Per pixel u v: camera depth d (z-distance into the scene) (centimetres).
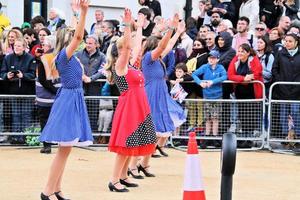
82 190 1647
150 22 2483
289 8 2933
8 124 2316
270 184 1745
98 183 1730
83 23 1466
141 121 1634
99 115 2306
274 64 2273
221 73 2273
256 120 2273
